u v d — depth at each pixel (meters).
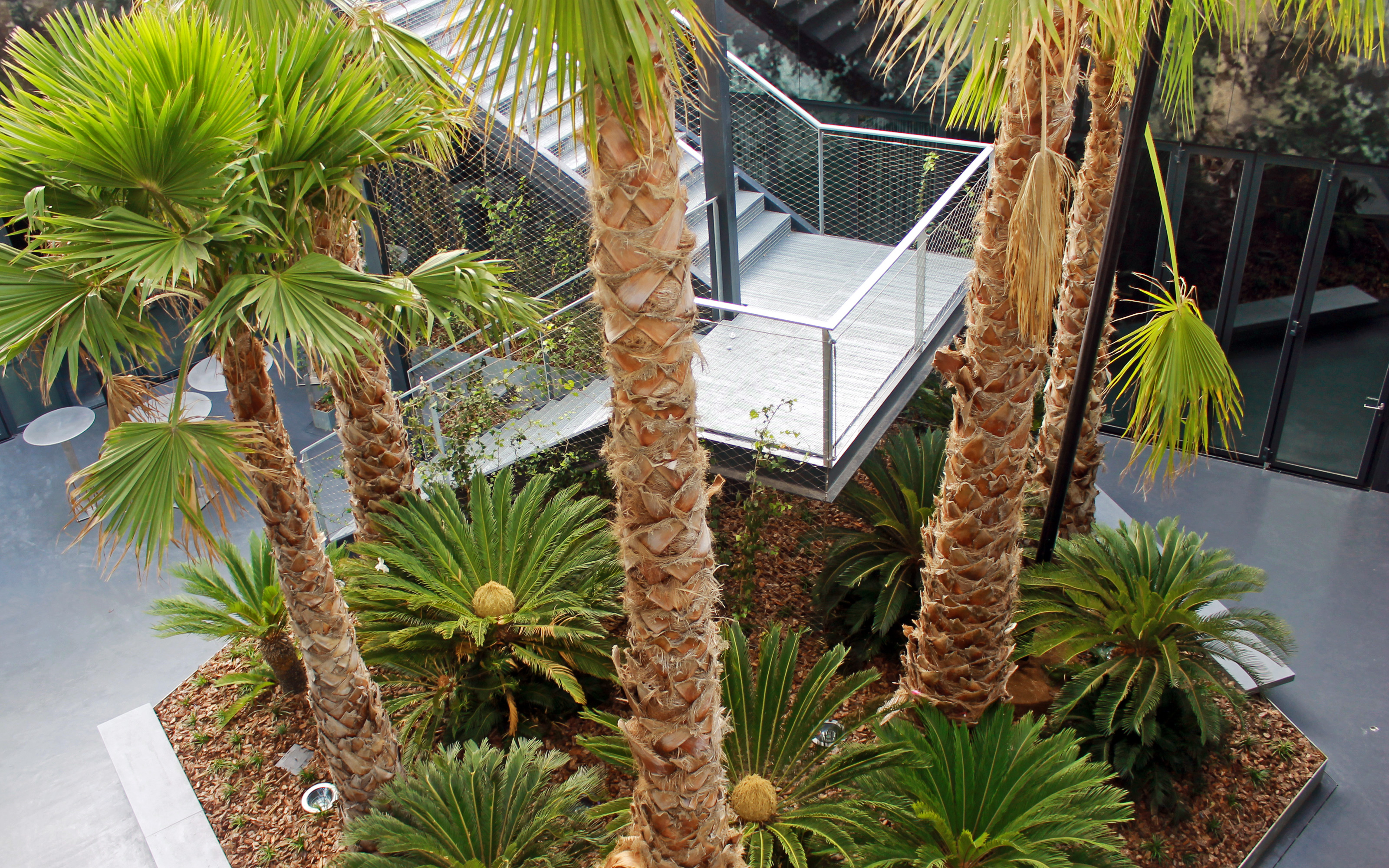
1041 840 5.02
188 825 6.58
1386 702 7.40
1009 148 4.66
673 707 3.40
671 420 2.94
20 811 6.91
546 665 6.36
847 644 7.80
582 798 6.33
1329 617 8.24
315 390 11.28
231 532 9.61
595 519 7.83
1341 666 7.75
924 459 7.97
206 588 7.27
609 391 8.76
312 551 5.05
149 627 8.62
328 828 6.43
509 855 5.18
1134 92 5.11
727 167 8.53
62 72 4.20
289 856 6.29
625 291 2.73
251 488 4.33
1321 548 9.02
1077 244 7.05
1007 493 5.44
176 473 3.95
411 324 4.68
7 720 7.72
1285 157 8.73
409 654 6.56
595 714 5.61
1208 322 9.92
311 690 5.50
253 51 4.45
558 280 9.78
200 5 5.00
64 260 3.71
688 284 2.82
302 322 3.97
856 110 10.32
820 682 5.84
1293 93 8.39
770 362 8.05
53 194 3.97
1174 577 6.92
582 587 7.04
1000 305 4.95
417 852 5.17
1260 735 7.04
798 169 10.46
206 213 4.09
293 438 11.05
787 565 8.62
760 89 10.31
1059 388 7.52
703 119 8.38
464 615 6.64
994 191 4.81
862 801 5.20
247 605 7.16
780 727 5.83
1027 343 5.02
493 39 2.18
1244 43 8.32
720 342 8.40
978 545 5.56
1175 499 9.85
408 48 5.72
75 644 8.48
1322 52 8.11
